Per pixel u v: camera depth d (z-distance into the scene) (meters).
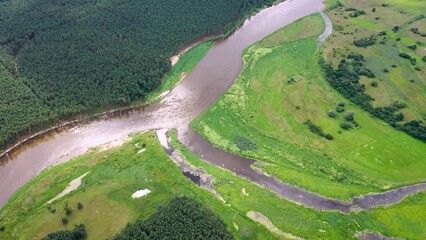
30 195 117.00
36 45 172.12
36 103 146.75
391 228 104.56
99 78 157.50
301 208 110.25
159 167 124.19
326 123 140.12
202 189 116.94
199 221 99.38
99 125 146.75
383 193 114.62
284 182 118.94
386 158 125.94
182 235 95.50
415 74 160.62
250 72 170.12
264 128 140.12
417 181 118.19
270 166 125.06
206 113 149.12
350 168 122.69
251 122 143.12
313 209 110.00
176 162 127.88
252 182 119.75
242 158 129.38
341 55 174.75
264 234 102.75
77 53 167.50
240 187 117.31
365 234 102.81
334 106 147.62
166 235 95.94
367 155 127.19
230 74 171.25
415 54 173.12
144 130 143.50
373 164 124.19
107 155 130.50
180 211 102.50
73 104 148.62
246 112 147.75
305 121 141.62
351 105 148.00
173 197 110.19
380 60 170.00
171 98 158.88
